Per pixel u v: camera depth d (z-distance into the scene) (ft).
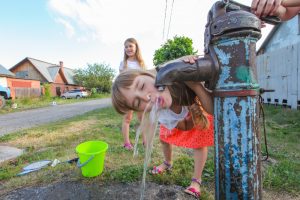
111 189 6.46
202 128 5.40
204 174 7.26
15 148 11.98
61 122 20.97
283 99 27.17
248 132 2.67
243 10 2.72
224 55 2.67
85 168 7.08
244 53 2.60
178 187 6.51
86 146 8.05
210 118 5.71
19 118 30.07
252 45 2.64
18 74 101.76
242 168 2.70
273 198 6.13
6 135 15.30
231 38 2.60
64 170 7.84
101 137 12.90
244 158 2.69
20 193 6.49
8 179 7.66
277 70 28.60
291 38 33.63
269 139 12.48
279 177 7.04
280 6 2.94
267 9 2.79
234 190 2.76
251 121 2.66
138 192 6.26
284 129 15.01
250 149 2.68
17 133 15.75
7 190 6.77
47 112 37.27
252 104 2.66
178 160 8.28
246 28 2.54
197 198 6.00
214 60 2.72
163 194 6.14
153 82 3.68
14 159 9.93
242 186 2.72
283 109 24.31
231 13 2.61
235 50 2.61
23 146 12.30
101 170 7.39
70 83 119.85
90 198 6.08
